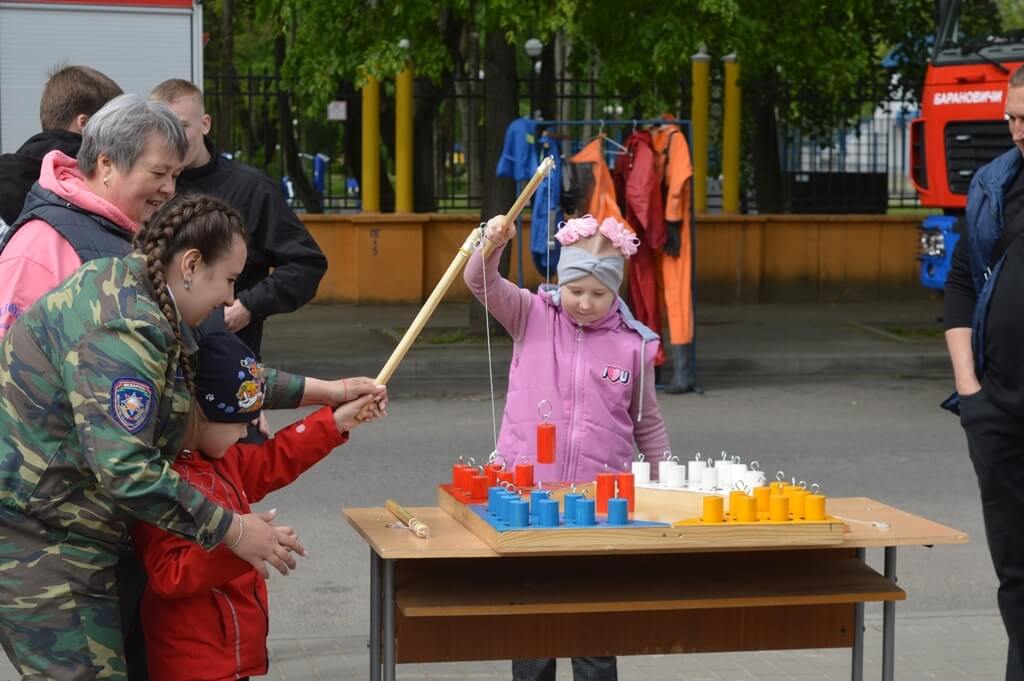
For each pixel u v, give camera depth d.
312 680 5.67
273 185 5.79
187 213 3.54
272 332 16.84
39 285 3.87
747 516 4.03
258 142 21.00
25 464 3.47
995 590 7.18
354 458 10.14
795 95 20.03
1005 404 4.89
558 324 5.03
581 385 4.95
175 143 3.99
